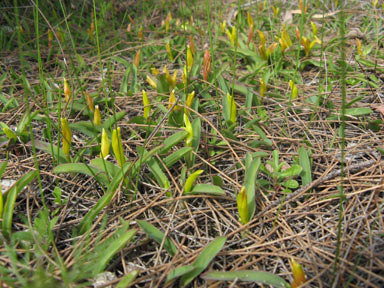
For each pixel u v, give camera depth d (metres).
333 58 0.57
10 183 0.34
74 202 0.33
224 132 0.39
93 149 0.37
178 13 0.80
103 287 0.24
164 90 0.47
